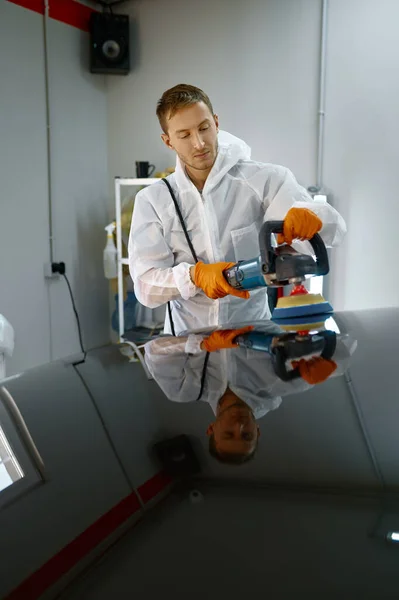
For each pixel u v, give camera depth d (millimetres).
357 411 496
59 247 3086
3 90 2641
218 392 575
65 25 2971
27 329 2906
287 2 2629
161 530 302
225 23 2836
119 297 2951
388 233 2539
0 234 2699
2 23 2596
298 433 442
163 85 3105
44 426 504
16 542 309
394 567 257
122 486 365
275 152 2795
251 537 288
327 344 799
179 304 1547
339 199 2641
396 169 2471
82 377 677
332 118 2598
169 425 479
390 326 947
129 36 3156
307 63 2623
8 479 398
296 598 239
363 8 2426
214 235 1460
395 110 2426
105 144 3371
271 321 1057
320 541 279
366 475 359
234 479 358
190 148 1327
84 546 297
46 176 2953
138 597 250
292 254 985
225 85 2895
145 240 1491
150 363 738
